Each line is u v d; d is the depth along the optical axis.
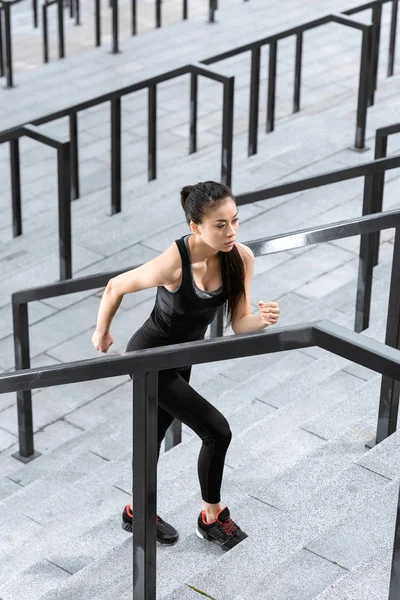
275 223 8.81
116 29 15.19
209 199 3.59
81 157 11.48
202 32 15.93
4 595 4.46
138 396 3.12
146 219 9.35
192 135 10.77
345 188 9.45
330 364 6.38
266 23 16.14
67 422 6.91
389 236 8.27
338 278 8.07
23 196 10.64
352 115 11.28
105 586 4.16
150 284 3.85
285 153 10.28
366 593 3.35
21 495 5.82
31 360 7.40
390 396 4.54
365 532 3.90
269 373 6.61
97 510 5.30
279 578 3.70
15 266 8.79
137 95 13.44
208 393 6.68
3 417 7.00
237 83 13.58
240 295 3.89
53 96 13.84
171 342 4.03
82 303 8.12
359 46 14.88
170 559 4.26
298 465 4.69
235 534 4.26
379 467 4.40
